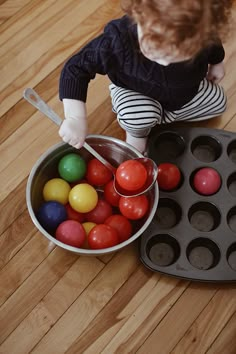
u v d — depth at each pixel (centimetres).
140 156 110
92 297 110
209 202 116
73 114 102
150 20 78
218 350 106
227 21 84
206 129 122
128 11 83
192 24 77
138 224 113
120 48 95
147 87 106
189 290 111
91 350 106
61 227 105
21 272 112
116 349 106
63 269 112
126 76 103
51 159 111
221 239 112
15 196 119
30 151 124
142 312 109
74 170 110
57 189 110
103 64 99
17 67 133
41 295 110
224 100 123
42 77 132
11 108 128
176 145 124
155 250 115
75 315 108
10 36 136
